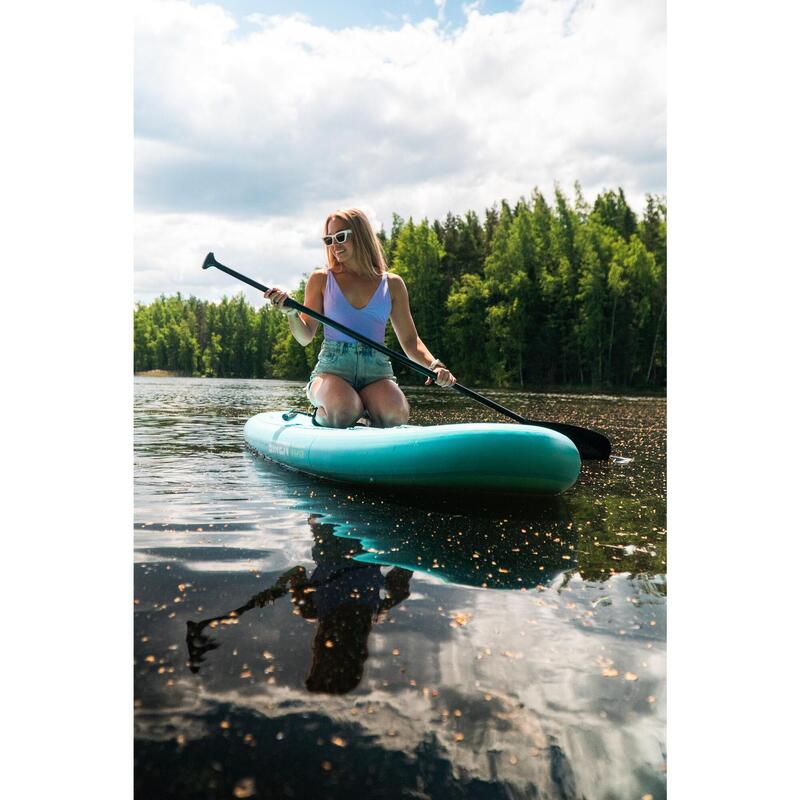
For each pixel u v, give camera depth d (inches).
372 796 35.0
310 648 50.7
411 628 54.8
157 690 44.3
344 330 122.0
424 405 314.5
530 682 46.7
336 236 125.3
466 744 39.4
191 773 36.3
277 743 39.0
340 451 109.4
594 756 38.9
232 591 61.9
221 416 249.9
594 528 87.7
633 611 60.0
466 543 79.4
